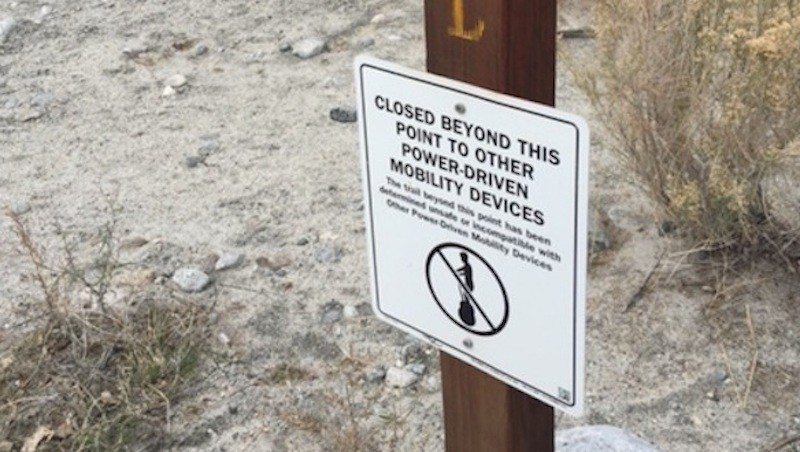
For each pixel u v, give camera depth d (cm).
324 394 304
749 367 301
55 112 460
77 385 305
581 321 171
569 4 466
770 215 332
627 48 324
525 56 171
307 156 417
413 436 289
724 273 328
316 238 370
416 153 184
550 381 181
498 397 195
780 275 329
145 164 420
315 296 343
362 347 321
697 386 297
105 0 555
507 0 165
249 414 300
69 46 512
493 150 171
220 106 455
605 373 304
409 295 200
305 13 524
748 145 310
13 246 374
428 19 177
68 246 372
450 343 196
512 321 182
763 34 296
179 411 301
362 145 194
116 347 320
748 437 281
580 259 166
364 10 522
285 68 480
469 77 174
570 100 418
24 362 315
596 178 377
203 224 381
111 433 293
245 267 358
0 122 454
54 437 292
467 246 184
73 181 412
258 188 400
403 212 192
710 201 321
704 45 309
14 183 413
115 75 485
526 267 175
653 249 344
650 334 315
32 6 553
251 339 326
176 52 501
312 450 287
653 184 334
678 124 321
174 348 321
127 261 362
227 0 545
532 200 169
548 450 206
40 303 340
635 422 288
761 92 301
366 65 186
